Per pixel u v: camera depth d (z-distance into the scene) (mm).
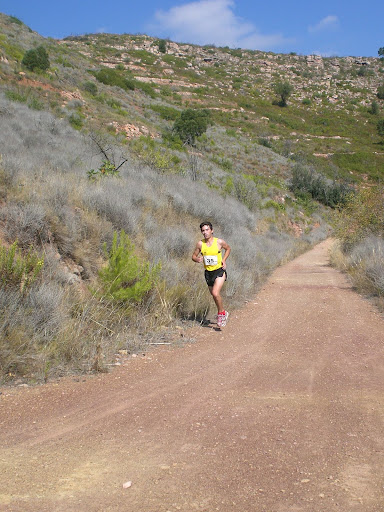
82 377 5027
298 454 3168
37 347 5445
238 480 2811
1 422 3812
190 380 4934
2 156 10359
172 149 35000
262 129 69688
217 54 121688
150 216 12109
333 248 21266
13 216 7730
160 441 3422
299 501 2559
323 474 2877
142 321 7168
